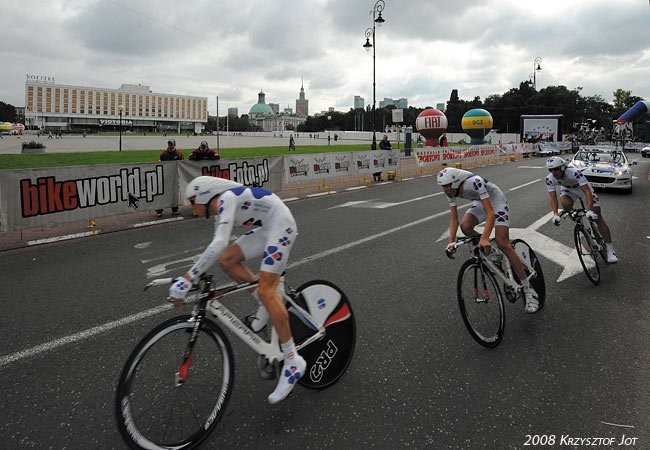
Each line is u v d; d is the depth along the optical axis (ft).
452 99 352.69
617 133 162.81
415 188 46.32
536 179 52.54
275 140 241.55
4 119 483.10
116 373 9.53
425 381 9.23
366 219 27.94
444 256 18.99
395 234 23.39
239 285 8.02
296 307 8.64
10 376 9.36
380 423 7.84
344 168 47.52
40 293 14.53
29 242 22.17
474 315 10.69
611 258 16.96
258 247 8.41
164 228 25.90
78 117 414.62
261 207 8.07
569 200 17.08
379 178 54.03
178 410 7.28
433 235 23.16
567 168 15.92
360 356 10.28
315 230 24.43
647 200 36.47
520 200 35.58
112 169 26.43
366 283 15.38
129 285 15.34
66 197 24.16
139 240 22.67
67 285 15.38
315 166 43.24
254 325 8.46
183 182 30.76
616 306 13.42
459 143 192.54
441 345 10.85
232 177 34.35
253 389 8.91
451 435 7.51
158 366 7.19
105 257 19.26
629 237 22.81
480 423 7.84
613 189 41.47
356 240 21.94
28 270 17.25
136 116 441.68
